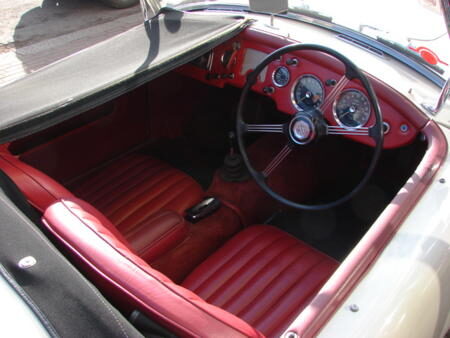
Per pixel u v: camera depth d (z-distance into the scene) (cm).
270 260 174
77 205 131
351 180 249
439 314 133
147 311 98
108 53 200
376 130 170
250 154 252
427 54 196
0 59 478
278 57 183
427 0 197
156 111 262
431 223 135
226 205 226
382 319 111
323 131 181
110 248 111
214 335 94
